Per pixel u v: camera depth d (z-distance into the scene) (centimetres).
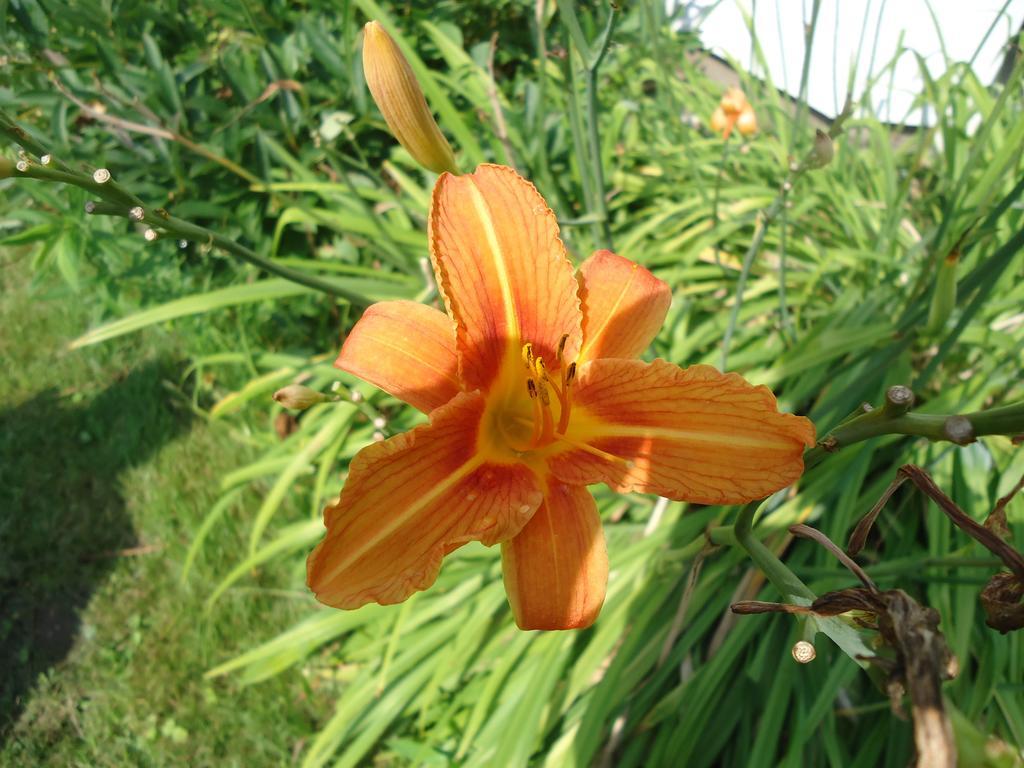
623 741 30
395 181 47
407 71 17
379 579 14
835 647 29
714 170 45
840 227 42
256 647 38
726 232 38
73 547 42
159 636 39
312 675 37
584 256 39
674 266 41
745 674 30
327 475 39
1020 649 27
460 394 16
